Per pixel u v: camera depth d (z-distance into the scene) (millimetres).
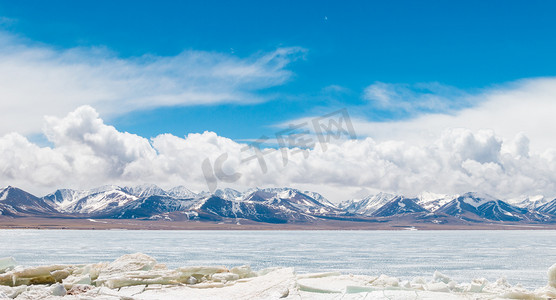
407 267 72938
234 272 27625
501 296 20000
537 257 97750
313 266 73688
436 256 100188
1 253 103000
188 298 20969
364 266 74125
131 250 115938
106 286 23797
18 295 21609
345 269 68688
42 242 164625
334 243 174875
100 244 151625
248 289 22406
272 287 22297
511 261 86438
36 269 25547
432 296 19438
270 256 96562
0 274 24875
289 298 20453
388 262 82625
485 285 24266
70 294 22203
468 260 88688
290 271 26031
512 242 190750
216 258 89938
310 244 163375
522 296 19906
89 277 25188
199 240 198000
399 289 20875
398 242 189375
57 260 81812
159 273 25562
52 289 21719
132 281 24125
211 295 21578
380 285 23266
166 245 147000
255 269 68750
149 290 23062
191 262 79688
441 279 27188
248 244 159375
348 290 20719
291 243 171250
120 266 28922
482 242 191000
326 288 22078
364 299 19297
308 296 20516
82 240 187250
